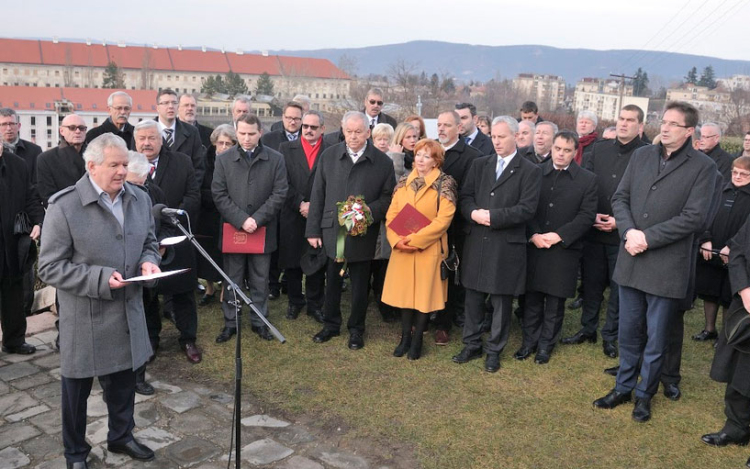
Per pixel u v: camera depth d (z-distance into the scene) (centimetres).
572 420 403
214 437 376
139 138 469
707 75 11325
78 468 332
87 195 318
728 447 375
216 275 565
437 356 502
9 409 403
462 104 626
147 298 451
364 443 372
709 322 560
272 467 346
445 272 490
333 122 5194
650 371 402
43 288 608
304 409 411
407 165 562
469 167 527
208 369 471
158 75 10838
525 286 482
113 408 347
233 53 11619
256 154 507
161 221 394
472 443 373
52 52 10475
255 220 500
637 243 388
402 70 5519
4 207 461
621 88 4325
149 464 346
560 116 4391
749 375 358
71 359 321
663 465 355
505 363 491
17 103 6662
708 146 604
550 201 487
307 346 516
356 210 478
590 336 538
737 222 514
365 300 512
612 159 524
